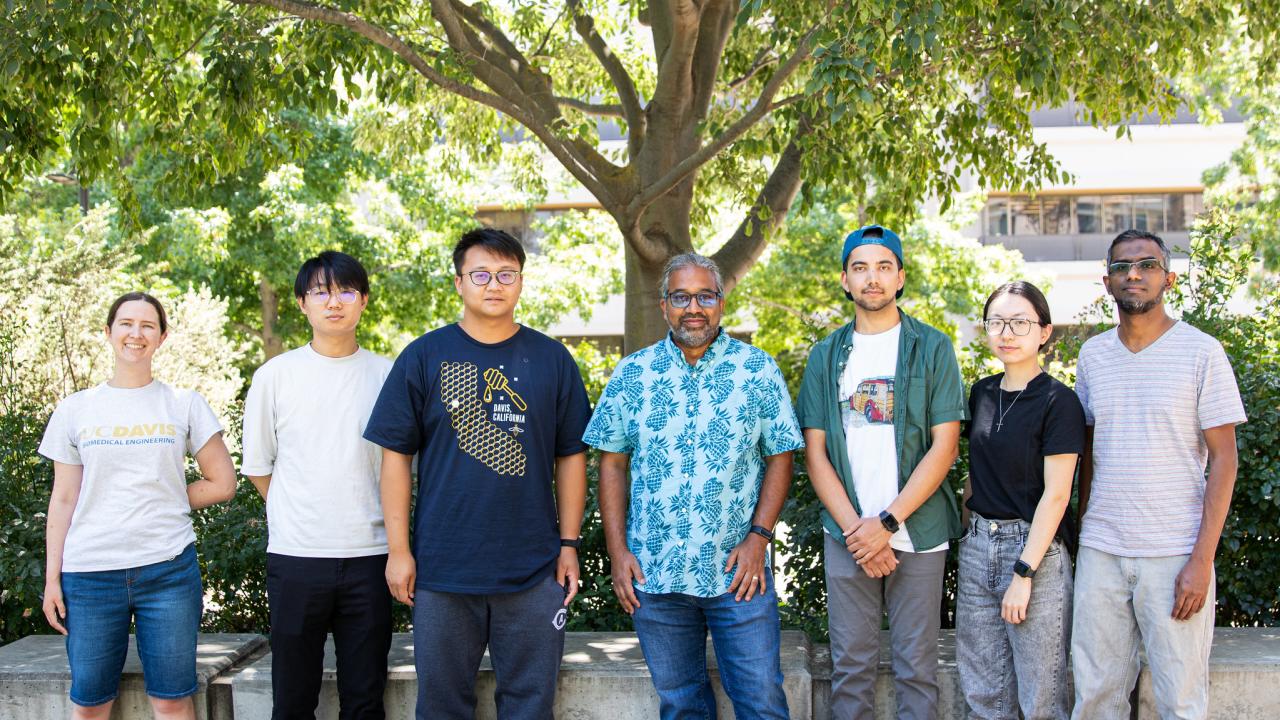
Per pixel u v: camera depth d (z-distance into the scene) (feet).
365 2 19.10
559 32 29.86
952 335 48.62
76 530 10.86
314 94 18.98
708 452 10.57
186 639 11.18
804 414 11.10
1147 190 78.69
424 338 10.81
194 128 21.79
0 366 23.58
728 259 23.38
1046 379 10.51
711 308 10.63
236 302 51.62
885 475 10.61
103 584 10.77
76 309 33.19
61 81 16.94
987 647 10.73
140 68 17.54
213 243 45.32
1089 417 10.70
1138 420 10.13
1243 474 13.66
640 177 22.50
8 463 15.65
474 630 10.61
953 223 49.88
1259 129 44.04
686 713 10.89
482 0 26.68
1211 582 9.94
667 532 10.62
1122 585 10.21
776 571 14.87
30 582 14.32
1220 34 22.72
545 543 10.65
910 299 49.32
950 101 20.98
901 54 14.39
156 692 11.08
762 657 10.57
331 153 48.85
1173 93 22.17
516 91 20.79
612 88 30.42
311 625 10.71
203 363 37.27
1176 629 9.98
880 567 10.46
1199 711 10.09
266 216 46.44
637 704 11.93
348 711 11.02
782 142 21.08
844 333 11.09
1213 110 41.63
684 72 21.76
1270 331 15.55
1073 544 11.09
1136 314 10.16
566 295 49.03
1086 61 18.81
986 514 10.66
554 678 10.82
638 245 20.80
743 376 10.71
